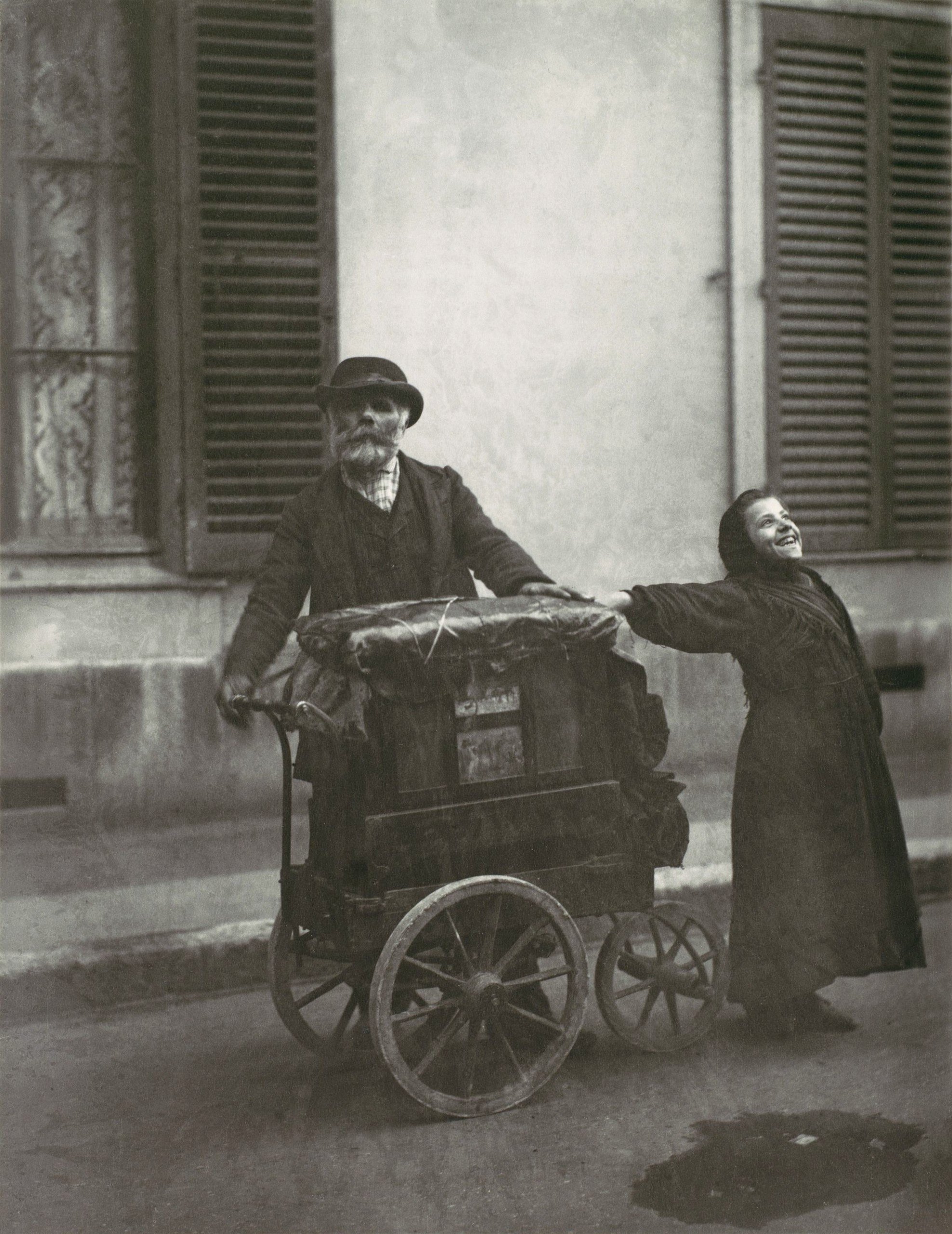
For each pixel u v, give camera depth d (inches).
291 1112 81.0
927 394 98.3
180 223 84.7
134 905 86.4
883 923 91.2
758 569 90.7
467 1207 77.7
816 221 95.3
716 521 91.7
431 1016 79.6
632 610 86.9
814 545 95.2
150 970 86.0
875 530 96.8
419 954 78.8
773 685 89.9
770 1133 83.4
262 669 81.4
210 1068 81.7
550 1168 79.7
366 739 75.9
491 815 78.6
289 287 86.0
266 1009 86.6
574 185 89.4
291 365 86.0
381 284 86.7
